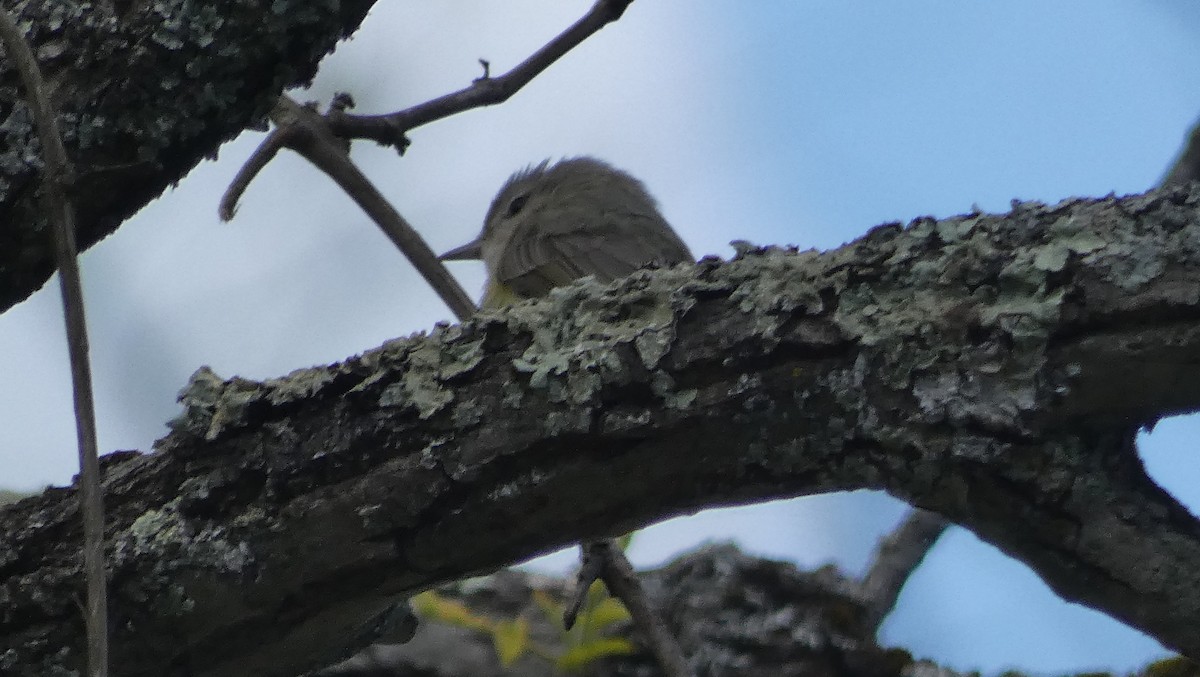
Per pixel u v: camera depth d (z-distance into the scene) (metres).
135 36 5.18
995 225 4.54
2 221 5.21
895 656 8.20
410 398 4.92
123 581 5.05
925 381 4.45
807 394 4.57
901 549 8.48
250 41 5.23
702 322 4.69
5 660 5.11
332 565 5.00
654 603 8.59
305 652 5.34
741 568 8.69
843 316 4.57
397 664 8.41
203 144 5.36
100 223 5.33
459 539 4.94
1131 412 4.31
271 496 5.00
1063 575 4.39
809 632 8.31
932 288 4.53
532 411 4.80
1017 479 4.36
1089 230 4.38
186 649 5.17
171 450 5.15
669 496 4.83
